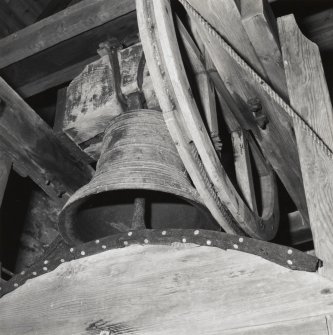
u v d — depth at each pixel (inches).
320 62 85.7
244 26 84.4
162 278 69.4
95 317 71.2
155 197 90.6
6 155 110.1
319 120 79.0
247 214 82.2
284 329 60.9
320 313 60.3
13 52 113.3
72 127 102.7
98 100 100.6
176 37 80.1
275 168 103.2
